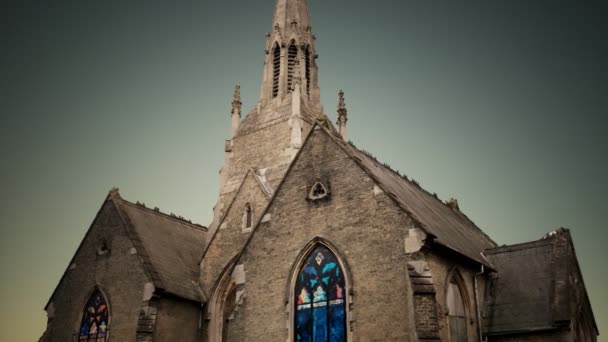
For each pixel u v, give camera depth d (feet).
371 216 88.33
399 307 81.00
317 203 95.14
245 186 130.72
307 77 168.55
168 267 120.98
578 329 94.38
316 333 88.12
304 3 179.11
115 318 114.32
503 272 102.99
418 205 104.17
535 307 93.25
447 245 86.89
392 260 83.92
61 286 126.41
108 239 123.65
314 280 91.40
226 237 127.24
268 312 93.50
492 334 93.15
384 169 115.55
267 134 150.82
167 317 112.27
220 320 120.26
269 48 169.68
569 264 98.84
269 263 96.73
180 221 143.23
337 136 106.01
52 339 122.11
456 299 90.27
